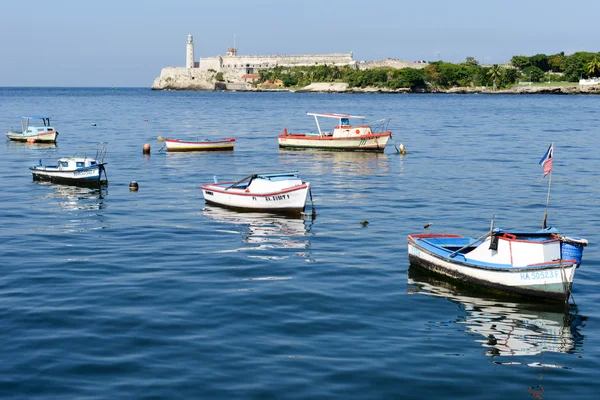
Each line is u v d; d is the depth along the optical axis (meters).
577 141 82.19
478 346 20.20
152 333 20.75
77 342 20.00
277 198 39.22
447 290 25.55
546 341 20.66
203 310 22.84
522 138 87.12
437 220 37.53
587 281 26.42
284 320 22.05
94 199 44.56
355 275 27.25
